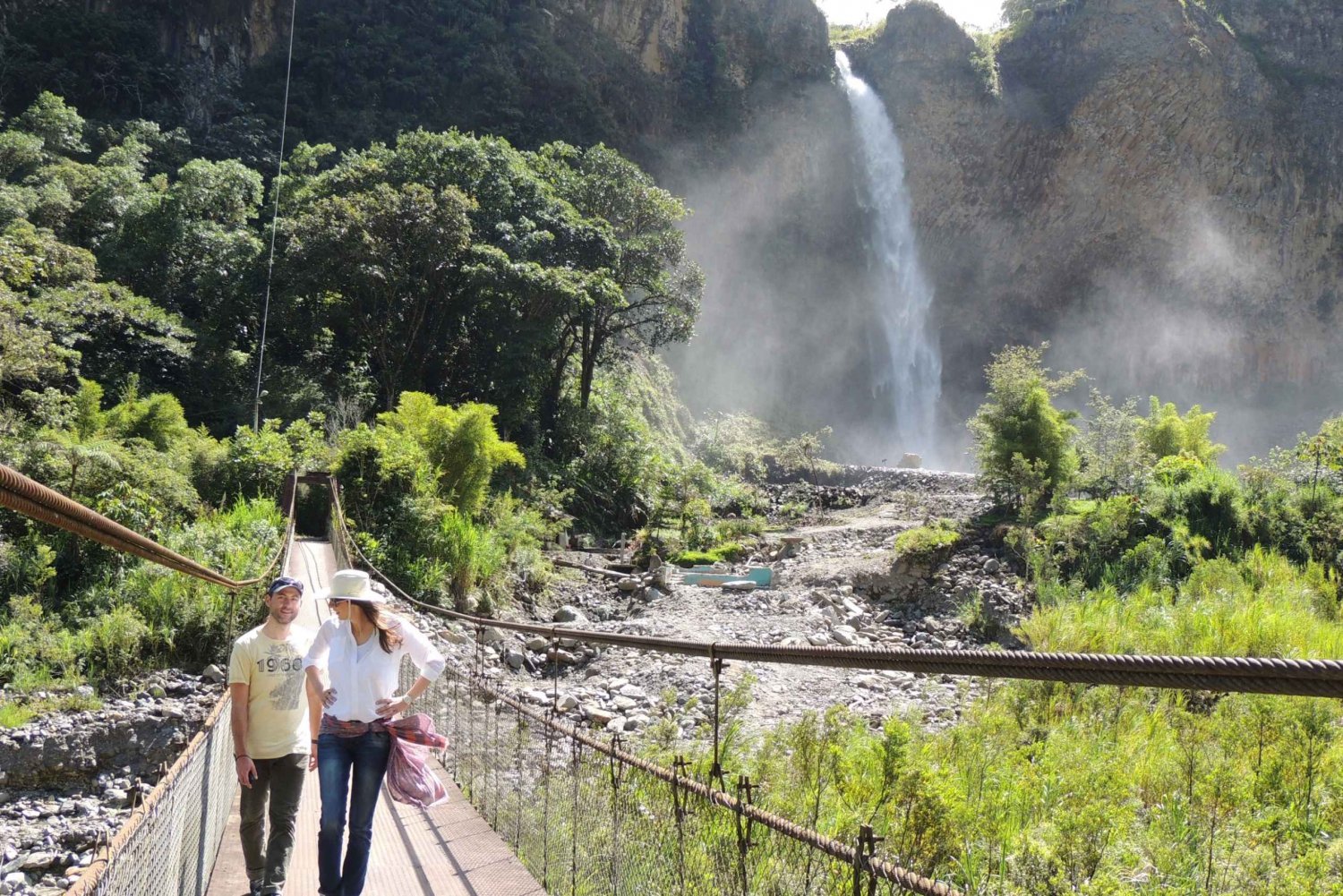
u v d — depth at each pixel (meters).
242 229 39.59
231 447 23.45
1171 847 6.13
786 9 75.38
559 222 38.81
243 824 4.80
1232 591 19.12
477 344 36.12
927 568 23.69
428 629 17.33
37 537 15.96
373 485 22.05
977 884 5.59
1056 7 80.88
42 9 53.31
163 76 53.50
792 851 3.54
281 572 14.16
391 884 5.41
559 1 66.31
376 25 61.16
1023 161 77.44
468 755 7.89
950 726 11.56
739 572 26.06
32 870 9.62
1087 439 31.56
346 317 33.69
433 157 37.88
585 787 5.18
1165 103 76.38
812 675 15.89
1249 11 83.44
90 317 29.98
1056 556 22.48
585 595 23.52
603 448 36.88
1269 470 25.00
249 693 4.77
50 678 13.57
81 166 40.50
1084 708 10.87
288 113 55.94
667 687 15.38
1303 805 7.20
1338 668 1.39
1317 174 78.50
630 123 66.06
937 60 77.75
